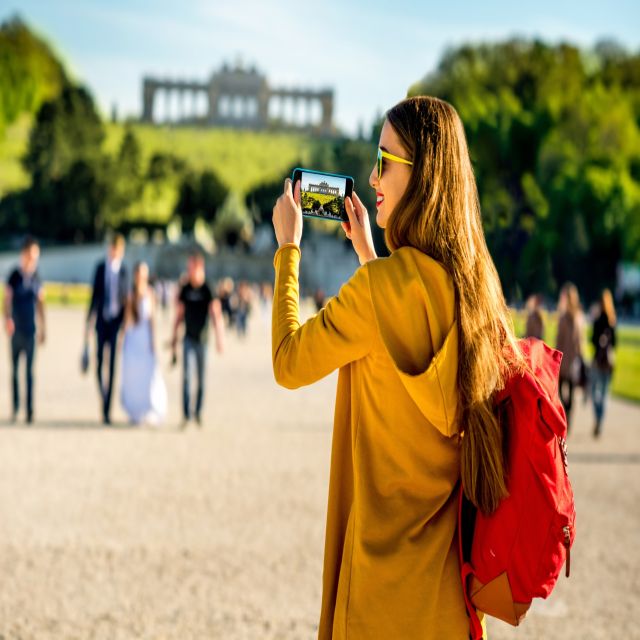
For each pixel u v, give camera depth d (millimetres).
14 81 167250
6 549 7824
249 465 12219
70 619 6219
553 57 109250
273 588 7066
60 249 124938
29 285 15078
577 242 80562
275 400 20719
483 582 2658
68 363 26891
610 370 16422
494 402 2713
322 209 3131
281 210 3104
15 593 6707
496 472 2629
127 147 149625
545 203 79938
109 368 15484
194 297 15422
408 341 2678
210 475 11406
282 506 9828
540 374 2799
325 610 2861
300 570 7559
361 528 2725
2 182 155250
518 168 81312
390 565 2668
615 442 15961
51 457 12156
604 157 87375
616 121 91625
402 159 2896
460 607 2697
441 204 2803
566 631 6406
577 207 80312
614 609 6898
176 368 27516
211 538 8438
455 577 2707
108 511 9312
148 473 11383
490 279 2828
